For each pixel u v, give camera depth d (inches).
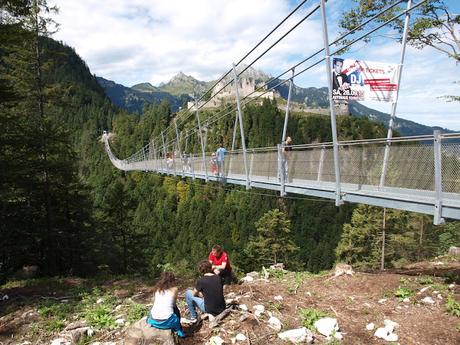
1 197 515.2
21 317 290.7
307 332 194.2
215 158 687.1
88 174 4340.6
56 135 712.4
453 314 213.2
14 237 625.9
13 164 541.0
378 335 196.2
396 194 266.5
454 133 218.7
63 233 700.7
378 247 1112.8
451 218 221.3
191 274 429.1
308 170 396.2
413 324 207.9
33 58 740.0
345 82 327.9
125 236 933.2
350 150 327.3
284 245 1414.9
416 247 1098.1
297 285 285.9
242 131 527.5
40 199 684.1
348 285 280.1
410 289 256.5
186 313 238.2
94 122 6028.5
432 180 238.1
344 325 212.5
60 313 291.3
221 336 198.1
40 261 683.4
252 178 514.9
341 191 322.7
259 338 194.1
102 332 234.8
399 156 269.0
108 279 433.1
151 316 193.5
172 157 1048.8
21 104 722.8
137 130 5487.2
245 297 252.2
